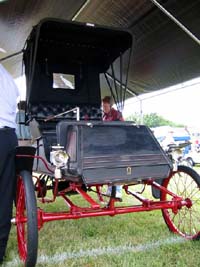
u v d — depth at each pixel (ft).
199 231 10.03
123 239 10.45
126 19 16.35
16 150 8.38
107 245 9.89
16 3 13.57
